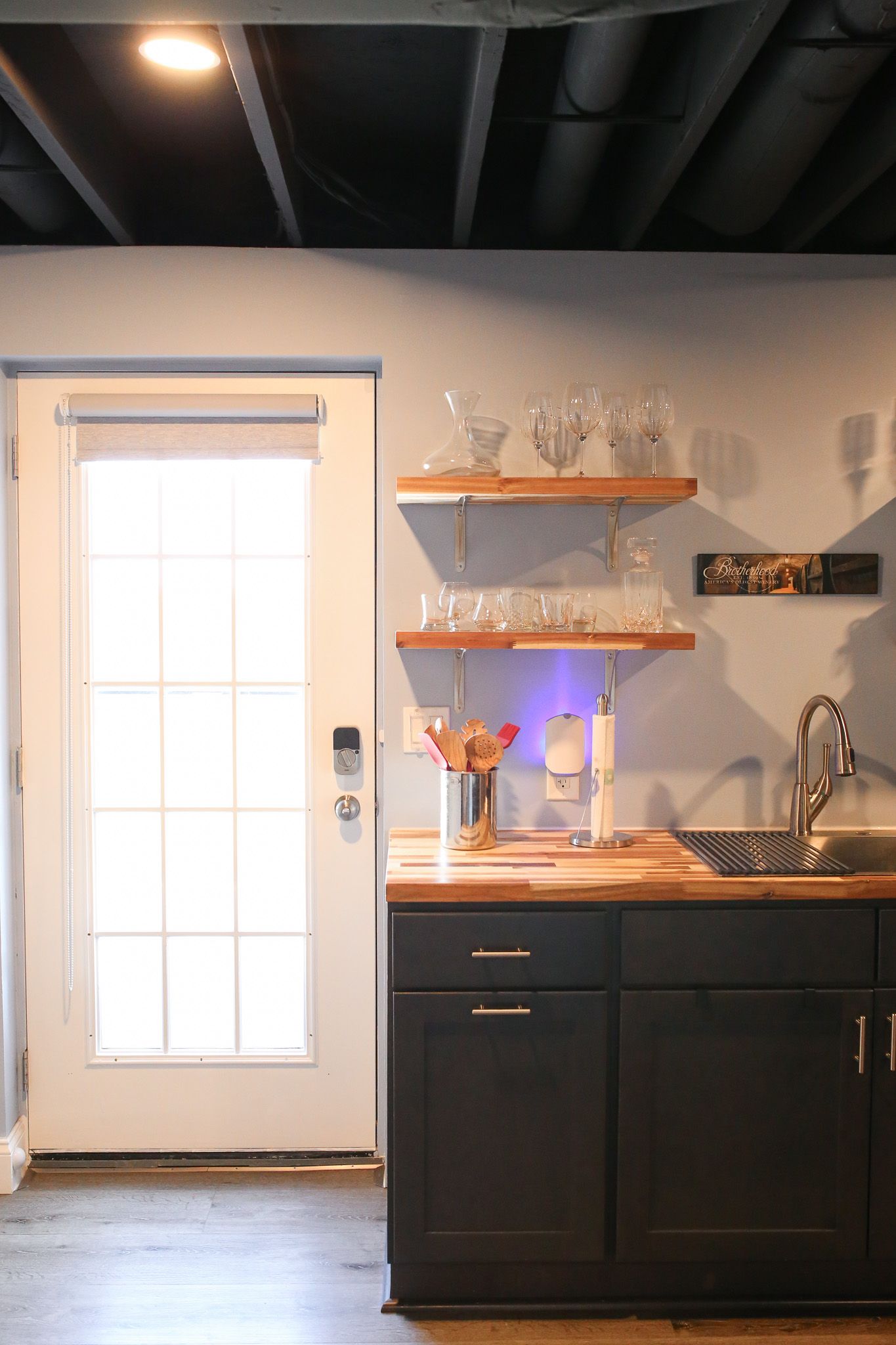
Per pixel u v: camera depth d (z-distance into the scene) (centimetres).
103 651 259
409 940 201
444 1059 203
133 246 244
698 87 179
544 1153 204
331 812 260
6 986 250
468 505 249
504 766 253
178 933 261
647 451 250
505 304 247
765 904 203
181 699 259
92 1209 240
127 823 260
